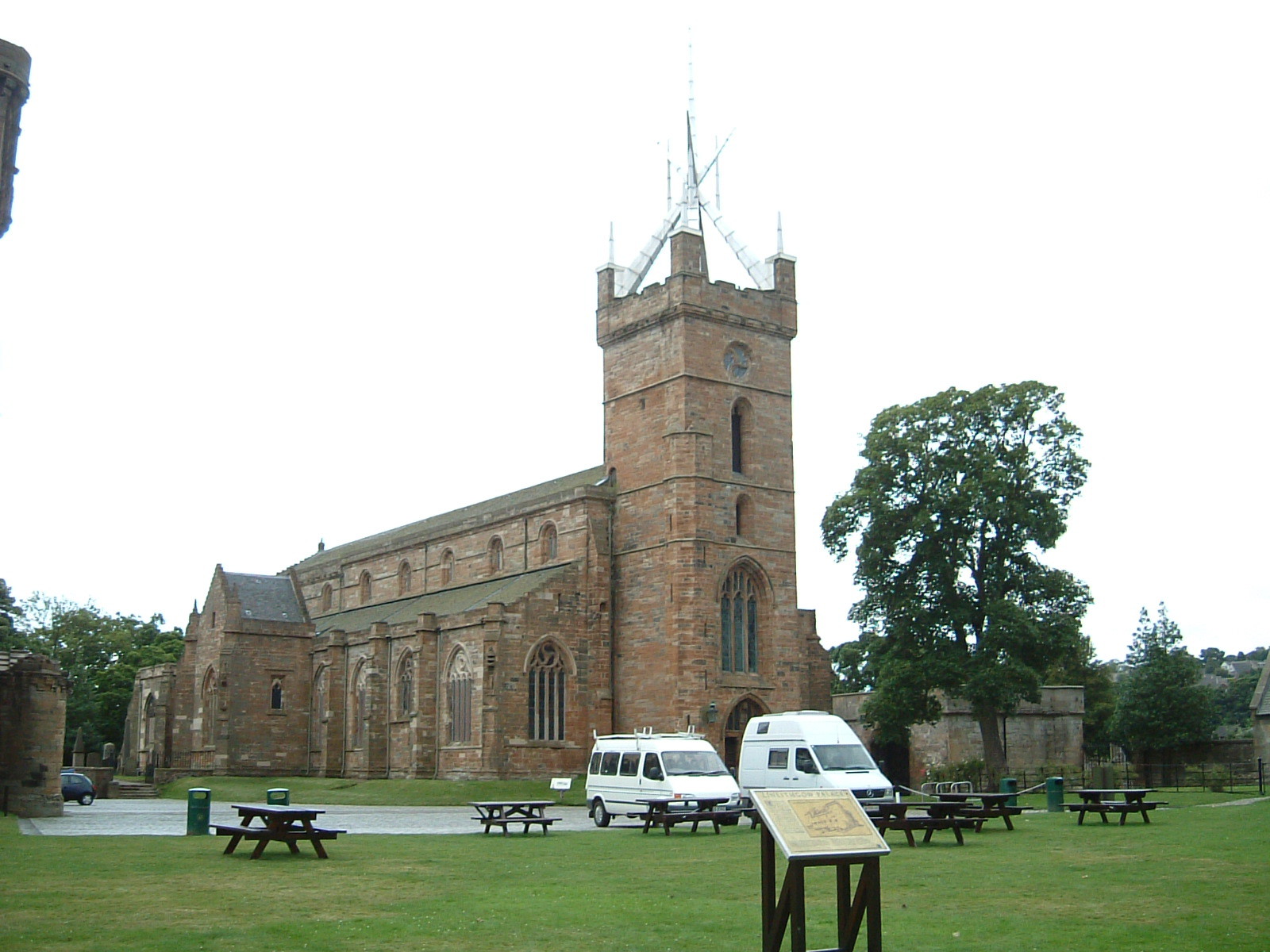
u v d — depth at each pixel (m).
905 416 79.62
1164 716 101.12
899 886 29.80
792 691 89.88
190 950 21.09
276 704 110.94
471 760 86.62
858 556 80.38
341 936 22.58
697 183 100.31
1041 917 24.83
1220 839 39.81
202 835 45.81
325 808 75.06
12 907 26.00
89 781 79.19
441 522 120.12
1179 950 21.12
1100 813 53.50
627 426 92.44
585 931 23.34
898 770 96.38
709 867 34.78
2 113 40.12
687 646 84.81
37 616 156.12
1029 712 94.75
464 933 23.02
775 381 93.06
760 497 90.50
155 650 152.25
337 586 128.50
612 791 55.50
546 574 93.12
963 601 77.94
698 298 89.00
